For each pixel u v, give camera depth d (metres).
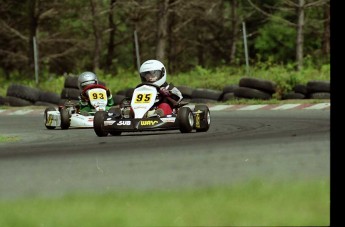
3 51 176.50
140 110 53.78
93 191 25.78
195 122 54.34
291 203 20.92
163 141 46.81
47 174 32.47
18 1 173.50
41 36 183.12
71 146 46.28
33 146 47.81
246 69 111.06
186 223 20.05
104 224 20.39
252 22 176.62
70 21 183.75
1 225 21.23
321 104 81.25
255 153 36.84
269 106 83.06
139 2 168.12
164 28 139.88
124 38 190.38
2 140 53.28
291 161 32.81
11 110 95.12
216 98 93.06
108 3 183.75
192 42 184.25
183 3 162.12
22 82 128.75
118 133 55.50
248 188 23.17
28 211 22.23
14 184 29.77
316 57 162.62
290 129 53.59
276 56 174.50
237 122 64.88
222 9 180.62
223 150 38.97
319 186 22.78
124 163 34.94
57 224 20.81
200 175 29.56
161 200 22.23
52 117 65.06
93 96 65.19
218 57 191.88
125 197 23.02
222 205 21.23
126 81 115.44
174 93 55.25
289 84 92.94
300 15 126.19
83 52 189.38
